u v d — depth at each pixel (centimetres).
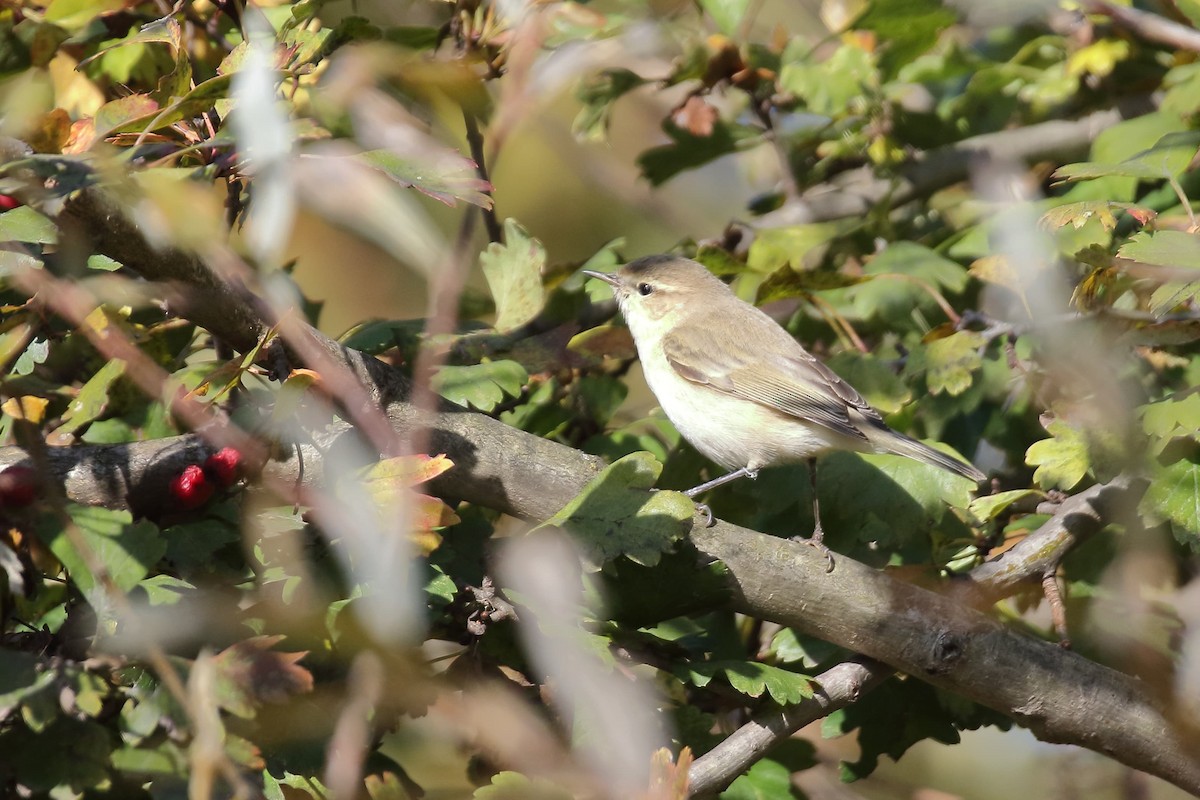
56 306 611
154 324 842
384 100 774
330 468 658
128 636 569
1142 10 1155
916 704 891
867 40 1138
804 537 933
